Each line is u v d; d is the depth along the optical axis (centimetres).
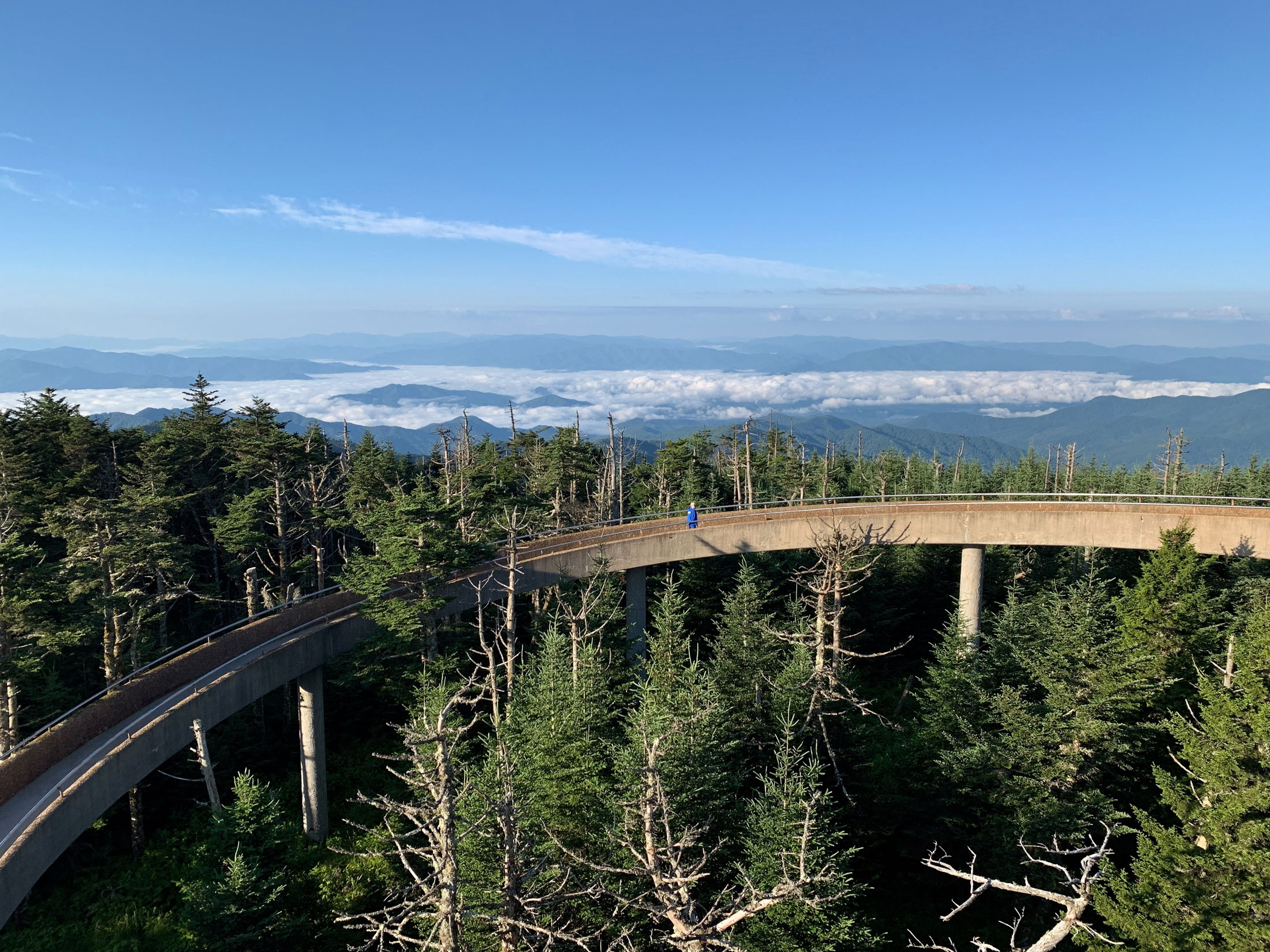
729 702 3039
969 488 8994
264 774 3688
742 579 3728
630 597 4522
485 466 6122
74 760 2100
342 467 6656
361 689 3969
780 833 2131
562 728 2472
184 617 4759
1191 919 1989
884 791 3039
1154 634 3600
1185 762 3144
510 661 3212
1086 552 5422
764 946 2038
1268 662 2159
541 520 5322
